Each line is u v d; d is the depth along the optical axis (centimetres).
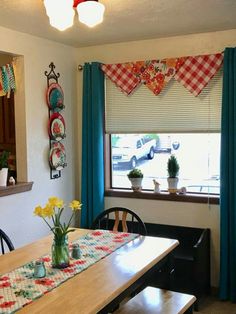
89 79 392
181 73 358
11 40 329
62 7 202
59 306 170
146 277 220
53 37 360
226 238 339
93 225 313
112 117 401
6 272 210
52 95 373
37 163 361
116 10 278
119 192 399
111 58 395
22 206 344
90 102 393
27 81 347
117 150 414
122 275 203
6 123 400
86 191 399
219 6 273
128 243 257
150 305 236
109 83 399
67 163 402
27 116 348
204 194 371
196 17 300
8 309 167
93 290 186
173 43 365
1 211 322
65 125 397
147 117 383
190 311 246
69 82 402
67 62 398
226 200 338
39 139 362
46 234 370
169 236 378
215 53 348
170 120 373
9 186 323
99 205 396
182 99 366
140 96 385
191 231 368
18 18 295
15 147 372
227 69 331
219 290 346
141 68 376
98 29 333
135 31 342
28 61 347
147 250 243
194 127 363
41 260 225
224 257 339
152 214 386
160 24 319
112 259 227
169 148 389
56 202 217
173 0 258
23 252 244
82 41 379
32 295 181
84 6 208
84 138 397
